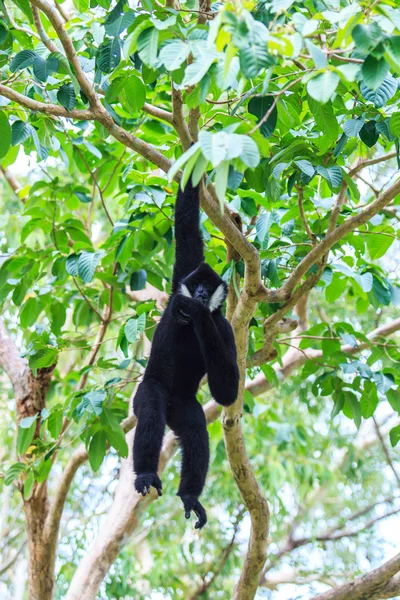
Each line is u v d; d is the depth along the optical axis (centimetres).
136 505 1121
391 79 636
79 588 1070
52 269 1062
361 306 1021
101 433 901
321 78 502
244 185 904
